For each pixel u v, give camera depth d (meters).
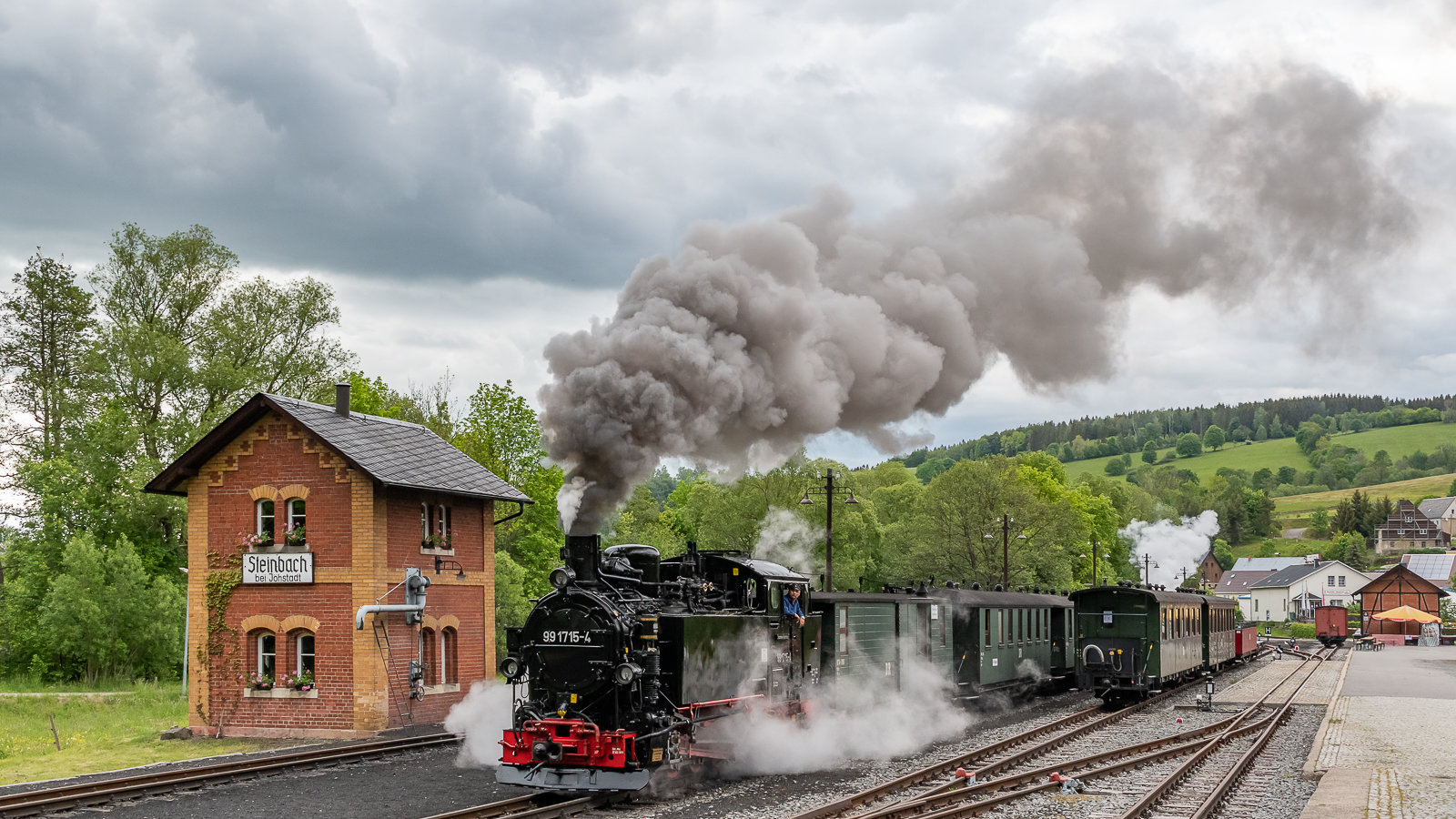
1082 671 28.97
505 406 48.47
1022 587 59.09
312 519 22.55
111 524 38.66
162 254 42.09
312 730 22.12
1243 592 124.56
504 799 14.73
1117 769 16.98
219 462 23.42
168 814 14.04
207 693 22.95
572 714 14.41
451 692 24.36
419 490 22.97
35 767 18.81
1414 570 112.50
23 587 36.25
